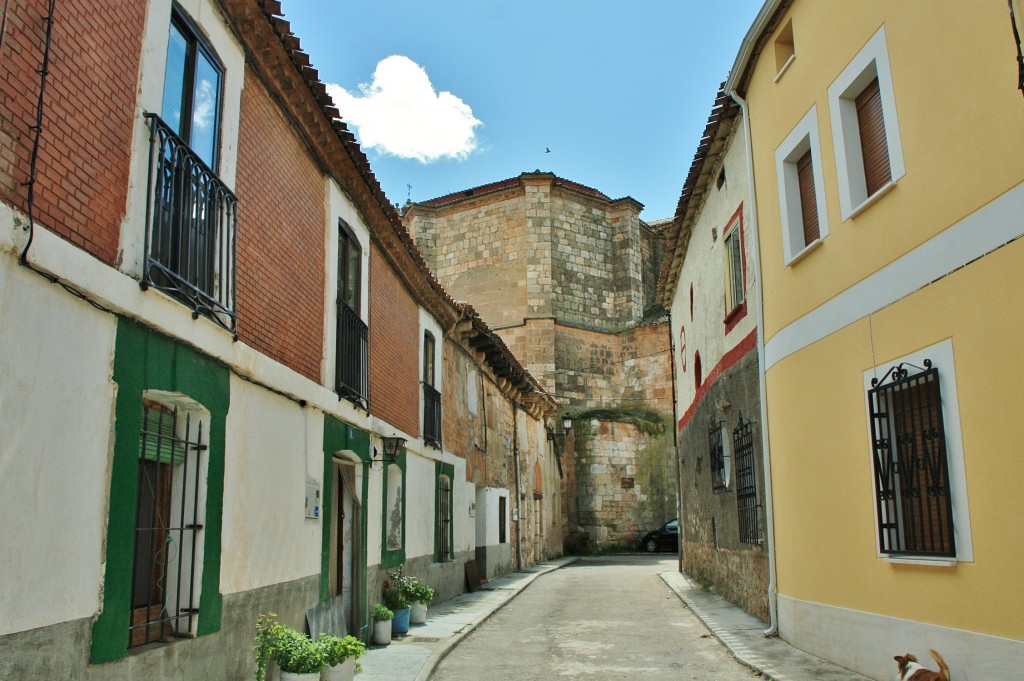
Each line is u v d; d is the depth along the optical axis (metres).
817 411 9.33
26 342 4.26
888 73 7.86
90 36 5.05
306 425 8.84
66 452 4.57
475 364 20.25
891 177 7.82
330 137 9.51
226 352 6.64
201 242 6.40
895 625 7.59
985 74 6.52
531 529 27.69
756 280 11.50
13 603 4.08
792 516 10.10
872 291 8.15
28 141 4.42
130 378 5.23
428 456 15.23
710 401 15.91
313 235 9.45
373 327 11.98
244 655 6.94
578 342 37.59
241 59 7.43
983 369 6.48
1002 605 6.18
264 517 7.52
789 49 10.78
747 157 11.88
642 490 35.56
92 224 4.99
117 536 5.02
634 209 40.31
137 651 5.27
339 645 7.49
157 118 5.66
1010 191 6.25
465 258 39.06
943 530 6.96
